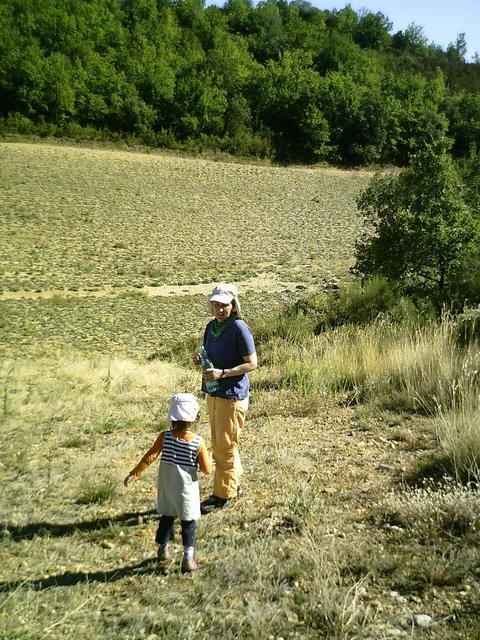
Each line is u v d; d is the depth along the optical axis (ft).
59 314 100.37
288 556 13.30
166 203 212.23
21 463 21.24
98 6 399.65
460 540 13.04
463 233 61.57
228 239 176.45
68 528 15.94
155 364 52.95
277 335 54.85
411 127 336.90
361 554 12.87
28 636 10.43
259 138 311.68
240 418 16.56
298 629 10.82
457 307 47.80
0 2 377.71
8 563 13.87
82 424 27.35
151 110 304.30
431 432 20.49
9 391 34.81
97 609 11.77
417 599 11.34
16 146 255.70
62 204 195.72
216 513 16.24
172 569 13.42
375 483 16.85
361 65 457.27
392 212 65.00
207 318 100.42
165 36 412.98
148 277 133.59
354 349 33.12
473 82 514.27
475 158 69.56
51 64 296.10
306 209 222.28
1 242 153.28
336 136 317.83
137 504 17.54
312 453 20.08
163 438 14.07
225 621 11.10
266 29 494.18
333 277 135.13
